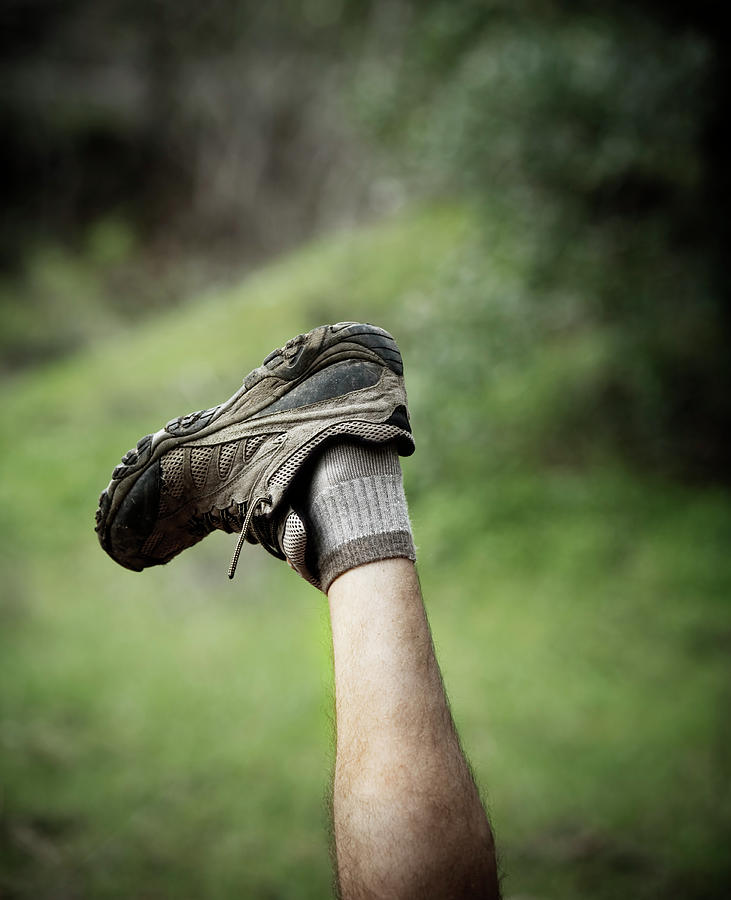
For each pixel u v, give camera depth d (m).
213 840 4.56
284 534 1.49
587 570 7.57
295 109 23.42
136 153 24.14
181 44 24.00
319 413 1.54
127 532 1.67
